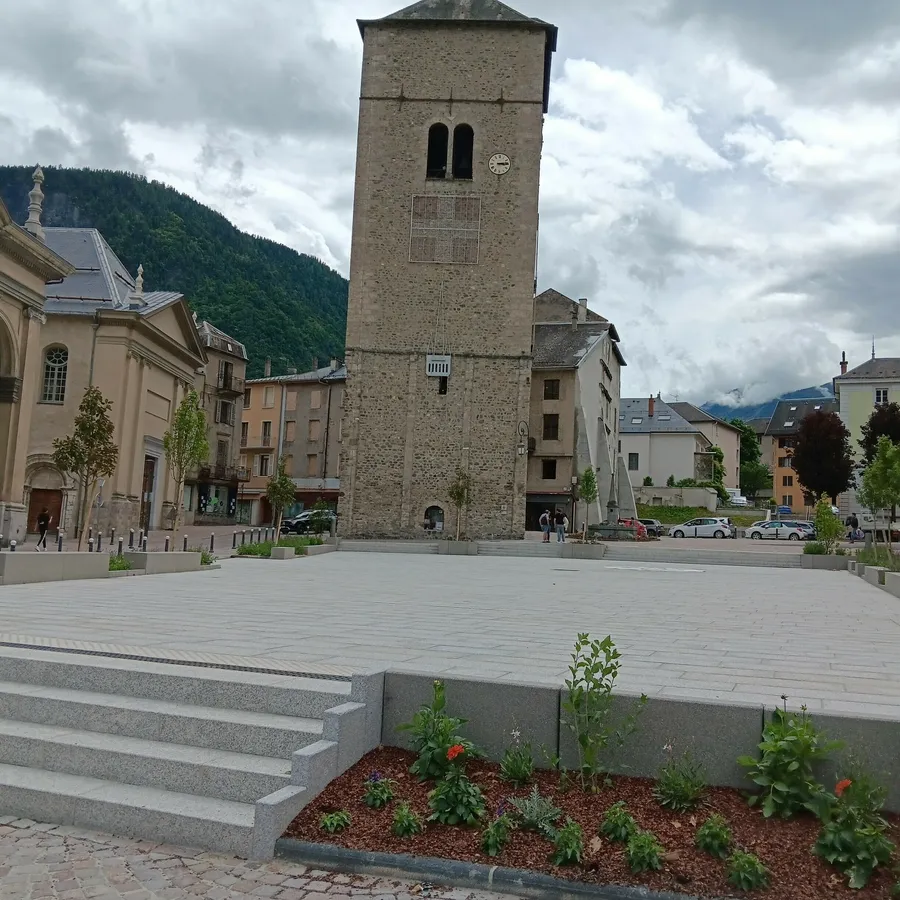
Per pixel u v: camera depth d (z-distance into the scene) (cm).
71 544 3325
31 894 461
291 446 7169
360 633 947
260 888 470
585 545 3494
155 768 574
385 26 4334
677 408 10550
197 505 6325
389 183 4309
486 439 4209
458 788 521
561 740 563
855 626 1162
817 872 446
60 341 3922
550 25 4278
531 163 4266
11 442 3017
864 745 505
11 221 2830
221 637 875
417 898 459
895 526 5272
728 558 3288
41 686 693
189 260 11812
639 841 461
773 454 11344
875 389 6688
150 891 466
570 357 5700
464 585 1888
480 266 4262
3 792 574
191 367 4788
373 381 4262
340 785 549
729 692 635
